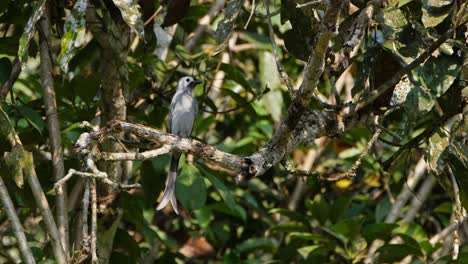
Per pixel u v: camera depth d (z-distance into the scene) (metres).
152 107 12.22
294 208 14.44
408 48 8.38
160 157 10.74
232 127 14.83
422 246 12.11
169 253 12.73
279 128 7.87
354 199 14.44
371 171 14.05
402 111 10.02
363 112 8.63
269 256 14.21
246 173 7.70
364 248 12.09
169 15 10.41
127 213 10.94
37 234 13.05
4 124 8.72
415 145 8.91
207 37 13.43
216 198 13.20
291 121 7.75
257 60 14.97
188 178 10.59
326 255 12.83
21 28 11.34
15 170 8.64
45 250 10.54
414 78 8.47
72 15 8.15
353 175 8.34
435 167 8.41
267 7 8.70
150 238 11.80
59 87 10.95
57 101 11.12
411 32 8.52
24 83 12.95
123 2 7.97
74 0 10.18
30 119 9.70
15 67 10.55
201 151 7.51
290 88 8.14
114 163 10.02
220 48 8.75
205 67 12.99
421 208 14.80
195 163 11.38
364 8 8.62
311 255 12.28
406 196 13.45
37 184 9.17
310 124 8.34
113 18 9.62
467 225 13.47
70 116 10.95
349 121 8.57
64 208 9.54
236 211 12.66
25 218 11.88
